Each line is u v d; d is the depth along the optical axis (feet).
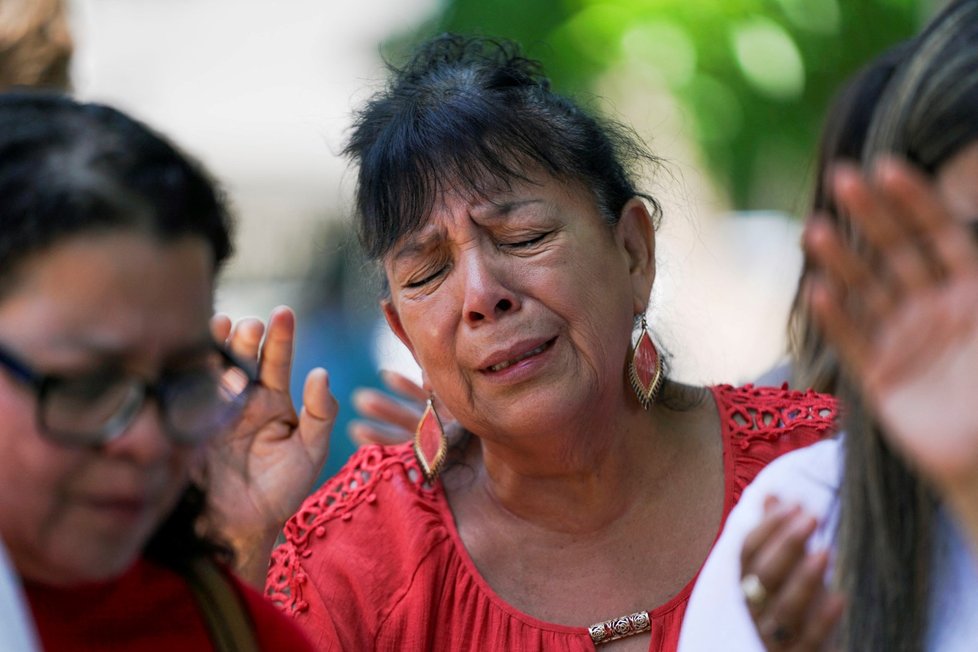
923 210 5.10
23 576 5.63
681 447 9.30
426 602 8.87
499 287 8.37
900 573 5.90
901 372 5.24
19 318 5.11
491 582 8.98
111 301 5.14
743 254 15.67
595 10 14.74
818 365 7.26
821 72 14.62
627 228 9.18
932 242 5.15
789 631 5.74
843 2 14.61
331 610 9.00
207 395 5.68
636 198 9.18
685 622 6.43
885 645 5.88
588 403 8.55
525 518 9.12
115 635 6.05
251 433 8.74
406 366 14.20
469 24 15.60
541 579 8.96
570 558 8.99
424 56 9.62
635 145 9.57
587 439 8.70
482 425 8.63
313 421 8.86
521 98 8.91
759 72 14.51
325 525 9.47
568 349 8.52
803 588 5.67
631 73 14.70
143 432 5.27
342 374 18.47
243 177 31.50
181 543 6.55
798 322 7.69
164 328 5.31
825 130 6.47
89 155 5.27
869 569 5.98
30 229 5.08
